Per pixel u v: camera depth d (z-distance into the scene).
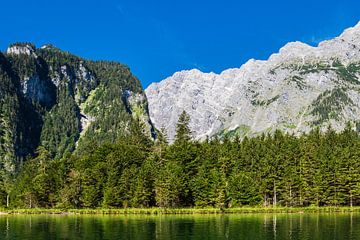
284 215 148.12
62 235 100.00
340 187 175.88
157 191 171.75
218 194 169.50
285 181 179.25
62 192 184.25
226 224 117.50
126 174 176.62
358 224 115.88
